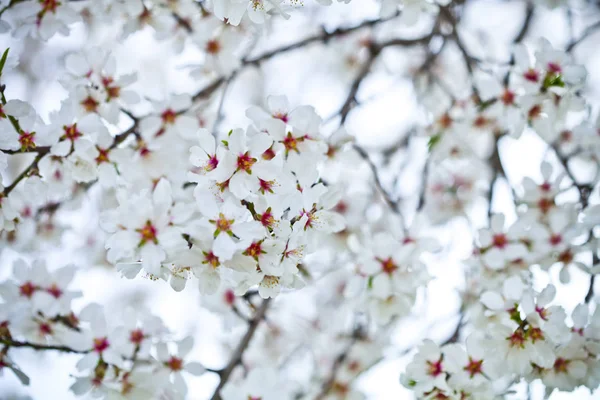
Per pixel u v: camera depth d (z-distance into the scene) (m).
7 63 1.02
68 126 1.01
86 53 1.05
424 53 1.26
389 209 1.15
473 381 1.03
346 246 1.16
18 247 1.13
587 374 1.03
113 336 1.01
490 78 1.11
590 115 1.12
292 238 0.97
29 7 1.05
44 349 1.01
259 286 0.97
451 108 1.18
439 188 1.23
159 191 0.97
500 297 1.03
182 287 0.97
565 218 1.08
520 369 1.02
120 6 1.08
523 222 1.08
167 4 1.10
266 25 1.08
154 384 1.01
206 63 1.12
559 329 1.02
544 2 1.18
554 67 1.08
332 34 1.19
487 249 1.08
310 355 1.24
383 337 1.20
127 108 1.06
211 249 0.96
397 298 1.08
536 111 1.09
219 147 0.96
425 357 1.04
